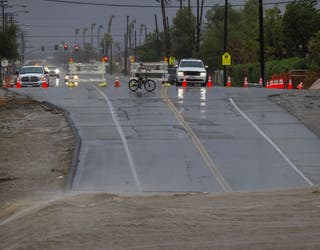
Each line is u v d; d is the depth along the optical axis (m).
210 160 50.50
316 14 130.88
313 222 23.31
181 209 26.39
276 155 52.25
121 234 22.02
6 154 52.53
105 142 56.56
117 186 42.22
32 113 74.00
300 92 88.06
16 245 21.89
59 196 37.69
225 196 31.73
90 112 72.12
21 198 38.16
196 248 20.16
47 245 21.19
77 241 21.39
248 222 23.50
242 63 182.50
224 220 23.92
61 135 60.47
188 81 111.44
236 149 54.16
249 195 32.22
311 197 29.98
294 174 46.28
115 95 88.06
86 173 46.06
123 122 65.75
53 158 50.97
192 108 74.38
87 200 29.36
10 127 65.38
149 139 57.69
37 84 118.56
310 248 19.66
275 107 74.31
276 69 133.12
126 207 26.80
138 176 45.31
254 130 61.81
